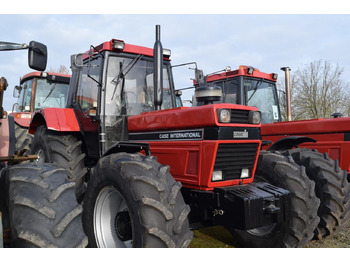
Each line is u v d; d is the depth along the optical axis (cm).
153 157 263
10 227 195
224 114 268
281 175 326
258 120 295
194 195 287
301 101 1819
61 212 193
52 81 770
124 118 359
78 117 410
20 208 189
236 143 282
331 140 452
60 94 778
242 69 616
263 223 267
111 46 361
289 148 443
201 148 275
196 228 279
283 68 638
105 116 351
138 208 227
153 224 221
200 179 278
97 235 279
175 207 234
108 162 268
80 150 412
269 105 648
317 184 390
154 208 225
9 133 273
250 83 627
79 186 389
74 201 203
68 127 398
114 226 279
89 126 381
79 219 201
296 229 304
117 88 363
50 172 210
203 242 372
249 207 256
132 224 232
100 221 282
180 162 295
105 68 358
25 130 668
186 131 291
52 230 184
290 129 501
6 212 208
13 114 685
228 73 636
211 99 284
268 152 360
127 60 372
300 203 311
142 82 380
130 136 353
